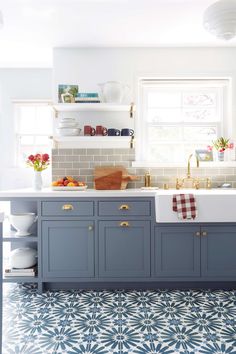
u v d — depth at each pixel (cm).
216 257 274
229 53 336
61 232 275
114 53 336
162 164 337
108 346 193
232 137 339
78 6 254
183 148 355
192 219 265
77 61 336
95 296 270
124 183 319
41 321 225
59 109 329
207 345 193
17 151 448
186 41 322
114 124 338
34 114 454
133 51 336
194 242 274
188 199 263
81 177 337
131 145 336
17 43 325
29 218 285
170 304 252
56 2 248
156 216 269
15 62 393
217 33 210
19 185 443
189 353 185
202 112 355
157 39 316
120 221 274
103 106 313
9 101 442
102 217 274
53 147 336
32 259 284
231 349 189
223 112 347
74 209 274
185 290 282
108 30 296
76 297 268
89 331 211
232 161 335
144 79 343
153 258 275
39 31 297
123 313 237
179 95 355
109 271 275
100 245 275
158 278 275
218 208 264
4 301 260
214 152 346
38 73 440
